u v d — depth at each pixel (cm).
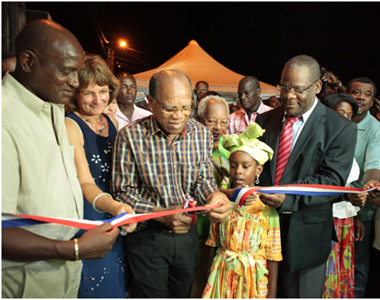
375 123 294
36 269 142
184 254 200
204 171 202
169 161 191
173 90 176
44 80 138
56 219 140
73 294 166
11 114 132
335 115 222
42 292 146
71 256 138
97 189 178
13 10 342
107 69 193
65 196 147
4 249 127
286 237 221
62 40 137
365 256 316
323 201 214
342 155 214
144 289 199
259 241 215
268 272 220
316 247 220
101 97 194
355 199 228
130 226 169
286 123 229
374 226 309
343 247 280
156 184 190
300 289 227
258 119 252
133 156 191
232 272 214
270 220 219
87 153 193
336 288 267
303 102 213
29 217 131
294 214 217
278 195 208
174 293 211
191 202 188
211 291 219
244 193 195
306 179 213
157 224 196
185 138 195
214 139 254
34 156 134
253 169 213
